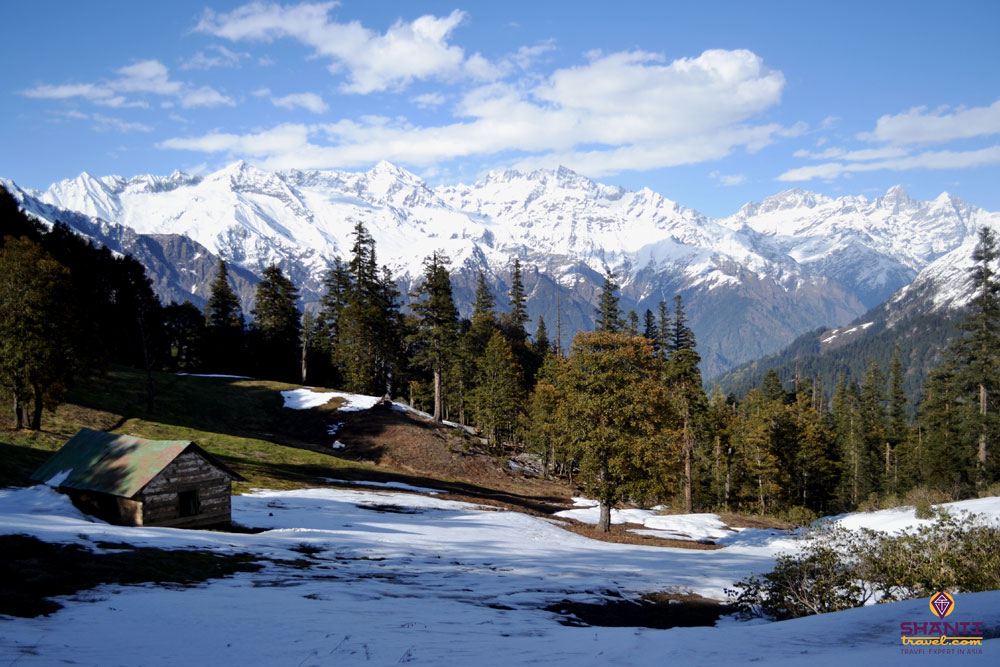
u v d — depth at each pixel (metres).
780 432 74.62
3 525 17.47
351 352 78.81
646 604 18.95
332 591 16.17
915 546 16.64
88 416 49.00
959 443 62.38
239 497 33.59
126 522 23.17
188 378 69.94
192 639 10.55
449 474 56.72
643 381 37.00
